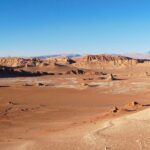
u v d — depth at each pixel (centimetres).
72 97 7006
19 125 3634
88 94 7550
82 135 1958
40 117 4269
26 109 5062
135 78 12888
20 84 10438
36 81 12325
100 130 1925
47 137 2369
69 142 1834
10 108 5184
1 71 16275
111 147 1573
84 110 4766
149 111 2131
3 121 3972
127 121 2009
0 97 7044
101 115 3706
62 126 3195
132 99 6328
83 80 12238
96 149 1591
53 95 7431
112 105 5441
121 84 9919
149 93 7231
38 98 6875
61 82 11469
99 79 12619
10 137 2803
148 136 1639
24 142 2275
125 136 1708
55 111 4784
